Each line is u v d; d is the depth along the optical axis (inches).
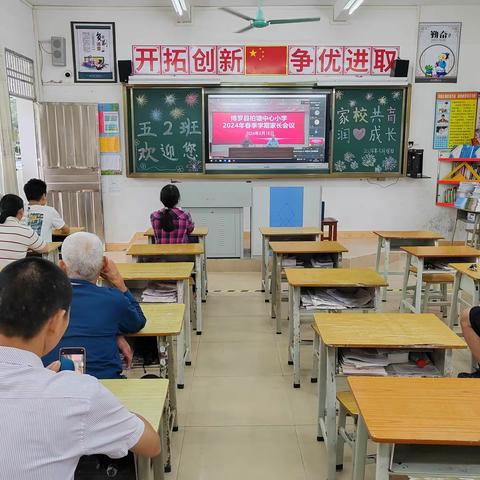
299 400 115.6
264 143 271.7
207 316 174.4
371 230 285.0
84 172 267.3
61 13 258.2
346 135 272.5
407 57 268.5
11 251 132.6
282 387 122.0
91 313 73.8
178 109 266.8
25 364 38.3
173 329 86.4
